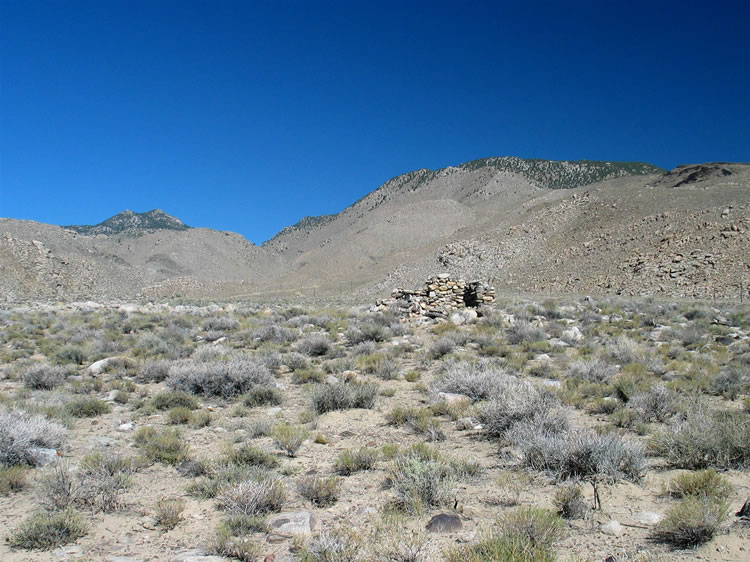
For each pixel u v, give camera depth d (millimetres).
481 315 30516
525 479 7793
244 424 11758
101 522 6824
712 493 6609
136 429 11531
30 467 8914
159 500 7547
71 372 18141
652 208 115125
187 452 9500
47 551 6016
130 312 44188
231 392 14656
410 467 7473
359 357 19438
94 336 27109
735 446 8102
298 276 196750
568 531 6023
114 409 13453
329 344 21891
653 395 11367
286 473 8516
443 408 12203
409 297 35062
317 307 50625
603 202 133750
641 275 85125
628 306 38062
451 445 9875
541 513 6035
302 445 10141
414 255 183000
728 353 18531
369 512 6793
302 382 16422
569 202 147875
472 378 13688
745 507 6059
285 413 12828
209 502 7461
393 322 29453
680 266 81625
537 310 32125
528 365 17516
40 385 16016
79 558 5797
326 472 8602
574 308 36188
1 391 15406
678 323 28141
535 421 9633
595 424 10766
